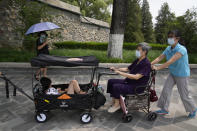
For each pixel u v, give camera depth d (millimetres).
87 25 16859
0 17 8992
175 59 2578
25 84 4660
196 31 10641
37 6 7621
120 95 2713
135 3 21484
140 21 22234
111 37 6953
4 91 4113
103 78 5555
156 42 35406
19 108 3254
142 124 2791
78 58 2932
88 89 3268
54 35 10055
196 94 4391
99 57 6836
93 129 2604
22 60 6188
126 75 2633
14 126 2633
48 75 5664
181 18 11039
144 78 2727
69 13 14523
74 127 2648
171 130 2629
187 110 2967
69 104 2670
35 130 2537
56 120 2850
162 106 3084
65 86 3242
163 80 5594
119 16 6637
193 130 2639
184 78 2766
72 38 15219
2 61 5977
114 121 2867
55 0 13656
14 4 8328
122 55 7410
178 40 2668
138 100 2760
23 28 7730
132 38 21453
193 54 9859
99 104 2828
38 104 2646
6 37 9117
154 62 3098
